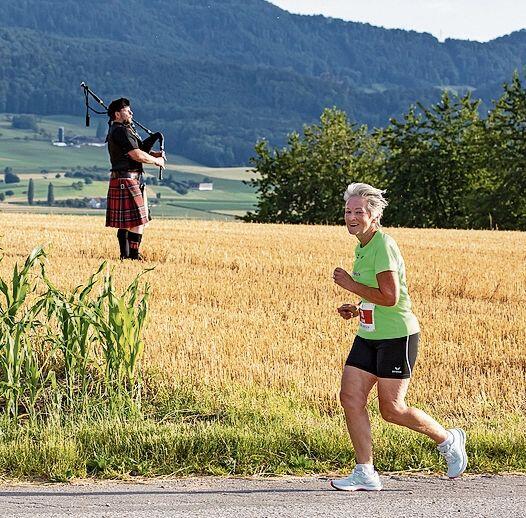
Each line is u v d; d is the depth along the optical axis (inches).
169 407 406.9
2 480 325.1
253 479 332.2
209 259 893.2
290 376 452.1
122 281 709.9
